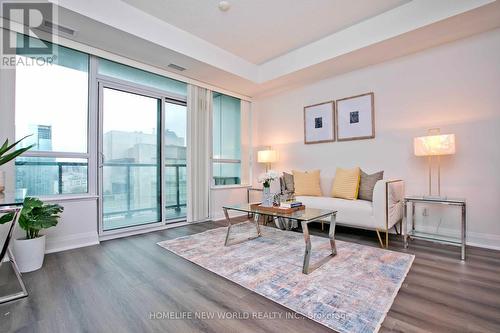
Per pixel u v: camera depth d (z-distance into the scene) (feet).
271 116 16.21
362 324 4.42
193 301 5.30
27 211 6.35
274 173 9.24
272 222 13.07
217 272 6.72
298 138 14.67
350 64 11.53
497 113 8.59
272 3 8.70
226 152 15.61
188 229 11.75
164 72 12.00
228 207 9.06
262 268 6.95
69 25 8.23
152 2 8.63
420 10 8.45
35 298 5.45
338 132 12.75
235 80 13.52
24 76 8.55
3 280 6.36
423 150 8.92
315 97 13.82
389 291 5.57
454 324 4.40
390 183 8.96
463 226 7.69
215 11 9.12
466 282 6.01
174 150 13.07
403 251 8.30
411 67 10.42
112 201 10.69
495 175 8.61
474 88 9.00
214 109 14.88
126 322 4.59
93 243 9.39
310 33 10.73
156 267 7.13
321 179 13.26
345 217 9.89
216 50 11.77
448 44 9.53
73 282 6.22
